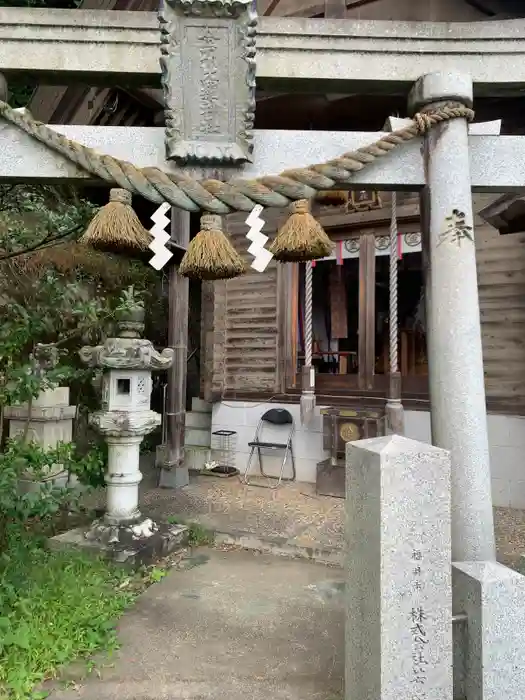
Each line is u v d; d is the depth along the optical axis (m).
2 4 6.91
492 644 1.73
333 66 2.50
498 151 2.55
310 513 5.02
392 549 1.66
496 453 5.43
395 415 5.26
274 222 6.75
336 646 2.80
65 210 4.20
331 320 6.85
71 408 5.36
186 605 3.26
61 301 4.38
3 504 2.80
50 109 5.71
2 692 2.30
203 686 2.43
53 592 3.02
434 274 2.43
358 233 6.29
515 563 3.73
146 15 2.48
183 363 6.12
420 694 1.67
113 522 3.93
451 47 2.50
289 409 6.52
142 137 2.49
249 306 6.91
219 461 6.91
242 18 2.32
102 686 2.41
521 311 5.40
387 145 2.41
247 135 2.39
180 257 5.72
